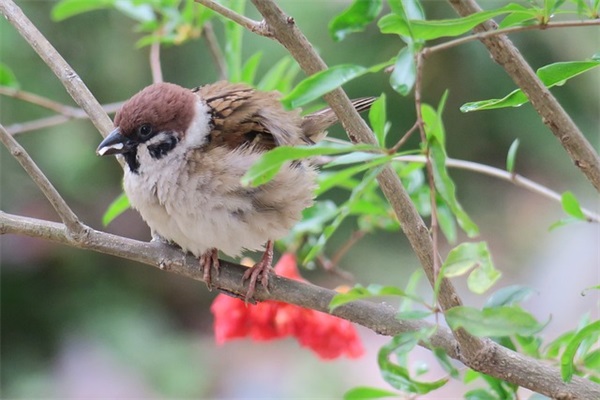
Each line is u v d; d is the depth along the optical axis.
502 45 4.32
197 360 12.29
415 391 4.72
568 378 4.24
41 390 11.75
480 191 13.09
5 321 12.30
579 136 4.44
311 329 6.20
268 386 12.28
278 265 6.61
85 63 11.43
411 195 6.37
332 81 3.64
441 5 10.91
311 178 5.97
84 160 11.48
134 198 5.89
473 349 4.48
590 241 14.15
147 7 7.01
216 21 11.52
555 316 12.95
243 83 6.42
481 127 12.01
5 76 6.91
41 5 11.33
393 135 11.71
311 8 11.42
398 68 3.69
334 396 12.09
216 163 5.69
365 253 12.51
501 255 13.48
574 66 4.33
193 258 5.70
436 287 3.81
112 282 12.59
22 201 12.01
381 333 4.84
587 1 4.61
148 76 11.55
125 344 12.10
